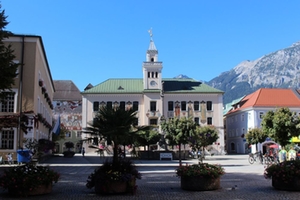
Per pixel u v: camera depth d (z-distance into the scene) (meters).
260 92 68.81
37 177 11.31
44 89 36.88
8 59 17.42
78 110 82.44
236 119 73.88
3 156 28.31
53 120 64.38
